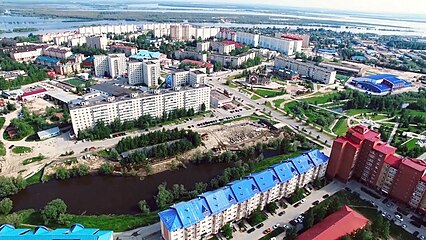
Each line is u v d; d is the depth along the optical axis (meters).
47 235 132.75
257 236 155.00
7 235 132.62
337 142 192.88
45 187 194.50
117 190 194.00
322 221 155.50
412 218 171.25
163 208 175.38
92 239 131.00
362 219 153.75
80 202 181.75
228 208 152.88
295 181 183.38
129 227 158.88
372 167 190.75
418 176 168.38
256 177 169.38
